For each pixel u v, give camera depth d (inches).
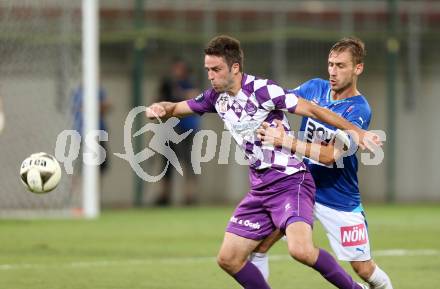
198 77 2087.8
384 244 1350.9
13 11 1733.5
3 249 1270.9
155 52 2078.0
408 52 2222.0
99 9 2036.2
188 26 2084.2
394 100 2198.6
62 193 1766.7
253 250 763.4
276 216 735.7
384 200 2253.9
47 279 987.3
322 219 792.3
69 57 1734.7
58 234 1471.5
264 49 2110.0
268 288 754.8
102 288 927.0
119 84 2075.5
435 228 1594.5
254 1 2111.2
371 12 2176.4
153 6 2059.5
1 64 1744.6
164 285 949.8
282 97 733.3
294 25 2133.4
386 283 801.6
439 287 941.2
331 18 2155.5
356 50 779.4
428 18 2214.6
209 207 2049.7
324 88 808.9
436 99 2276.1
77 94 1732.3
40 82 1748.3
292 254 706.2
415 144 2276.1
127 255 1210.0
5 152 1766.7
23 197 1769.2
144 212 1910.7
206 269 1072.8
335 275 723.4
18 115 1759.4
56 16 1736.0
